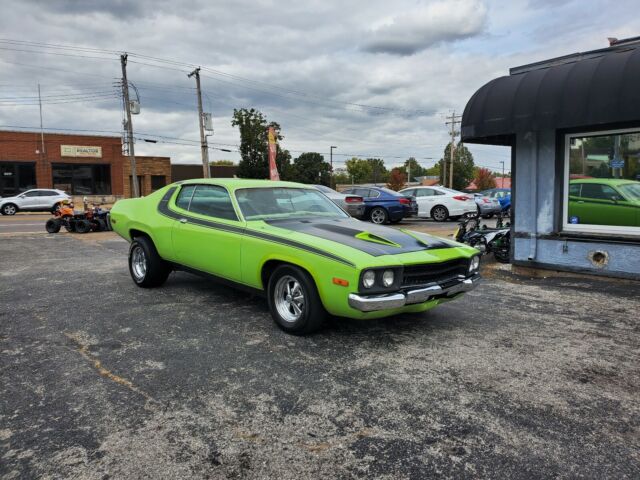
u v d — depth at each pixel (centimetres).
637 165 661
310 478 245
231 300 592
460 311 547
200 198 576
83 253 1027
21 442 277
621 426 296
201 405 321
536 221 746
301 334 452
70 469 252
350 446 274
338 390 343
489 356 409
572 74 632
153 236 620
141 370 378
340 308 409
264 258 468
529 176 746
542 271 748
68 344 438
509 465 256
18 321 512
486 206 2072
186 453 267
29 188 3719
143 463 257
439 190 1919
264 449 271
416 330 476
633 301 585
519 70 752
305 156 6931
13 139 3619
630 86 576
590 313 539
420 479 244
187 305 570
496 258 872
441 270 452
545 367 386
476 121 721
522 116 671
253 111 4275
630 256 663
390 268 404
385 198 1703
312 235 455
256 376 366
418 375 369
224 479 244
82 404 323
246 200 531
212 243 529
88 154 3909
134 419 303
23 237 1383
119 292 639
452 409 316
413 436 284
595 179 698
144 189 4191
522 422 300
